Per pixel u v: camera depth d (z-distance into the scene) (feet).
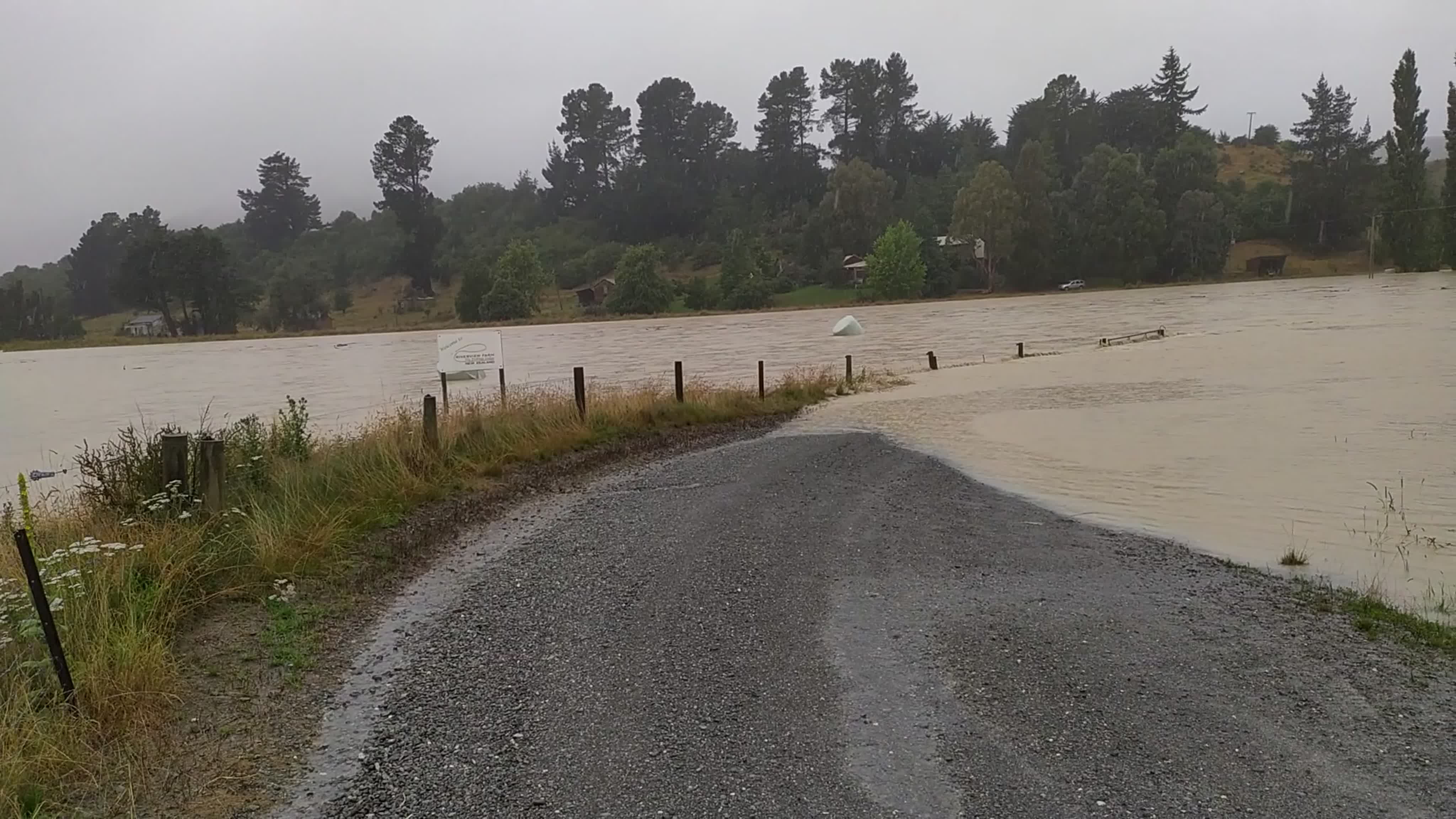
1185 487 38.32
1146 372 82.89
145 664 17.37
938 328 174.70
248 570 24.21
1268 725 16.48
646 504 36.06
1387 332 116.67
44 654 17.40
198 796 14.38
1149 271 340.18
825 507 35.45
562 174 527.81
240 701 17.79
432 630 22.20
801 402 69.62
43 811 13.53
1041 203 340.80
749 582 25.46
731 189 493.77
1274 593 24.68
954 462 45.21
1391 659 19.67
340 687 18.80
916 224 381.19
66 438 70.38
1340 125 392.27
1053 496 37.50
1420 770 14.84
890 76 478.59
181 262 334.65
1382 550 28.84
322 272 479.00
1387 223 317.22
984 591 24.73
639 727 16.70
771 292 340.39
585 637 21.44
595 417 51.44
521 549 29.71
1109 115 447.42
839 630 21.58
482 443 42.60
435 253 470.39
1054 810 13.67
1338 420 52.65
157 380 129.39
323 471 33.83
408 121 436.76
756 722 16.78
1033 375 84.48
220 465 26.48
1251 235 400.26
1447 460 41.47
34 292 389.60
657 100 495.00
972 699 17.67
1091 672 19.01
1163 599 24.20
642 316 315.58
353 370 134.62
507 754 15.81
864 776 14.78
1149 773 14.78
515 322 312.50
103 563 21.50
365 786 14.83
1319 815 13.52
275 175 561.43
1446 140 299.58
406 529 30.50
